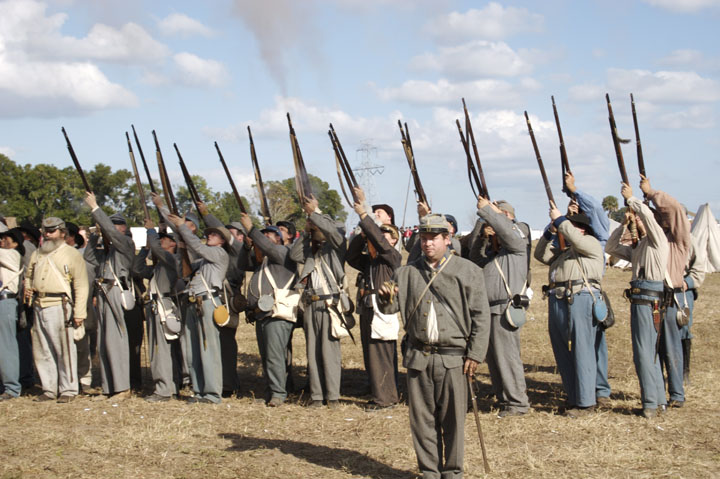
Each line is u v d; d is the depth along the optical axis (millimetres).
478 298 5035
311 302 8102
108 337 8688
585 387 7285
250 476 5758
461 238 9031
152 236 8703
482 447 5332
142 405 8359
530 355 11367
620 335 12914
